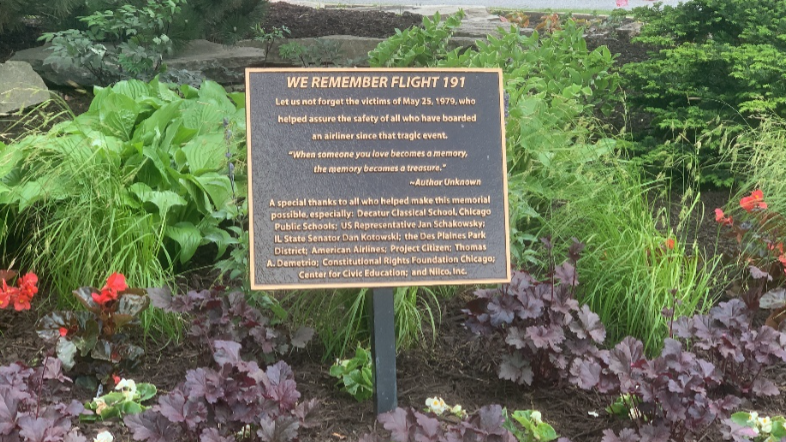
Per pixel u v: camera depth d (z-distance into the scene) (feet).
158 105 20.03
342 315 15.01
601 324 13.16
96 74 27.53
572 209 17.10
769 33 22.82
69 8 29.60
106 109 19.66
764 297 14.37
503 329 13.66
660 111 22.24
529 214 16.72
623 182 18.07
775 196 18.45
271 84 12.19
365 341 14.92
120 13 28.58
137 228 15.78
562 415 13.19
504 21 41.65
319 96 12.26
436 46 23.18
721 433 12.44
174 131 18.95
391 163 12.36
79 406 11.30
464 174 12.49
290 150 12.20
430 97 12.46
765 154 19.56
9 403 10.45
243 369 11.05
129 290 13.78
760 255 16.34
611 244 16.19
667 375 11.60
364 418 12.89
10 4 29.09
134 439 10.98
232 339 13.47
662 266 15.79
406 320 14.76
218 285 14.14
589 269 15.90
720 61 22.07
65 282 15.57
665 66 22.65
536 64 23.43
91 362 13.47
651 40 23.81
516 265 16.12
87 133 17.63
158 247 15.84
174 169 18.28
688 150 21.79
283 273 12.12
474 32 36.09
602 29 39.75
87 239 15.38
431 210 12.41
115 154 17.20
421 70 12.42
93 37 27.14
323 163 12.25
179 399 10.91
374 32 38.78
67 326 13.23
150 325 15.24
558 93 21.11
